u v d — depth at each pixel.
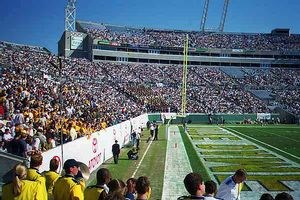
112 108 46.44
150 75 78.44
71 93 37.25
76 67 66.69
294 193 15.77
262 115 66.94
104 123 30.09
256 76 85.88
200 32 103.06
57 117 22.69
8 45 56.97
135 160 24.20
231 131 48.25
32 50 58.91
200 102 69.94
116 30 94.69
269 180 18.30
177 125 59.47
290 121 66.19
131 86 68.38
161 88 72.62
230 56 94.06
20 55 51.41
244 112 68.44
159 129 50.50
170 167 21.69
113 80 68.19
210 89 76.56
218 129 51.59
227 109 68.44
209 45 94.50
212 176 19.19
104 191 6.13
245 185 17.27
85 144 18.98
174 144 33.28
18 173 5.84
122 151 28.62
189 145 32.78
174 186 16.77
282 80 83.81
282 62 94.81
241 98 73.31
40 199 5.90
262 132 46.88
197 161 24.02
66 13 81.56
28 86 28.64
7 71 32.03
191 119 64.94
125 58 86.31
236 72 88.56
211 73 86.00
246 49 94.44
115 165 22.17
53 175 7.41
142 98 64.88
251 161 24.25
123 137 31.98
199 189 5.58
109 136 25.33
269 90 78.50
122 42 85.12
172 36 96.69
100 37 82.94
